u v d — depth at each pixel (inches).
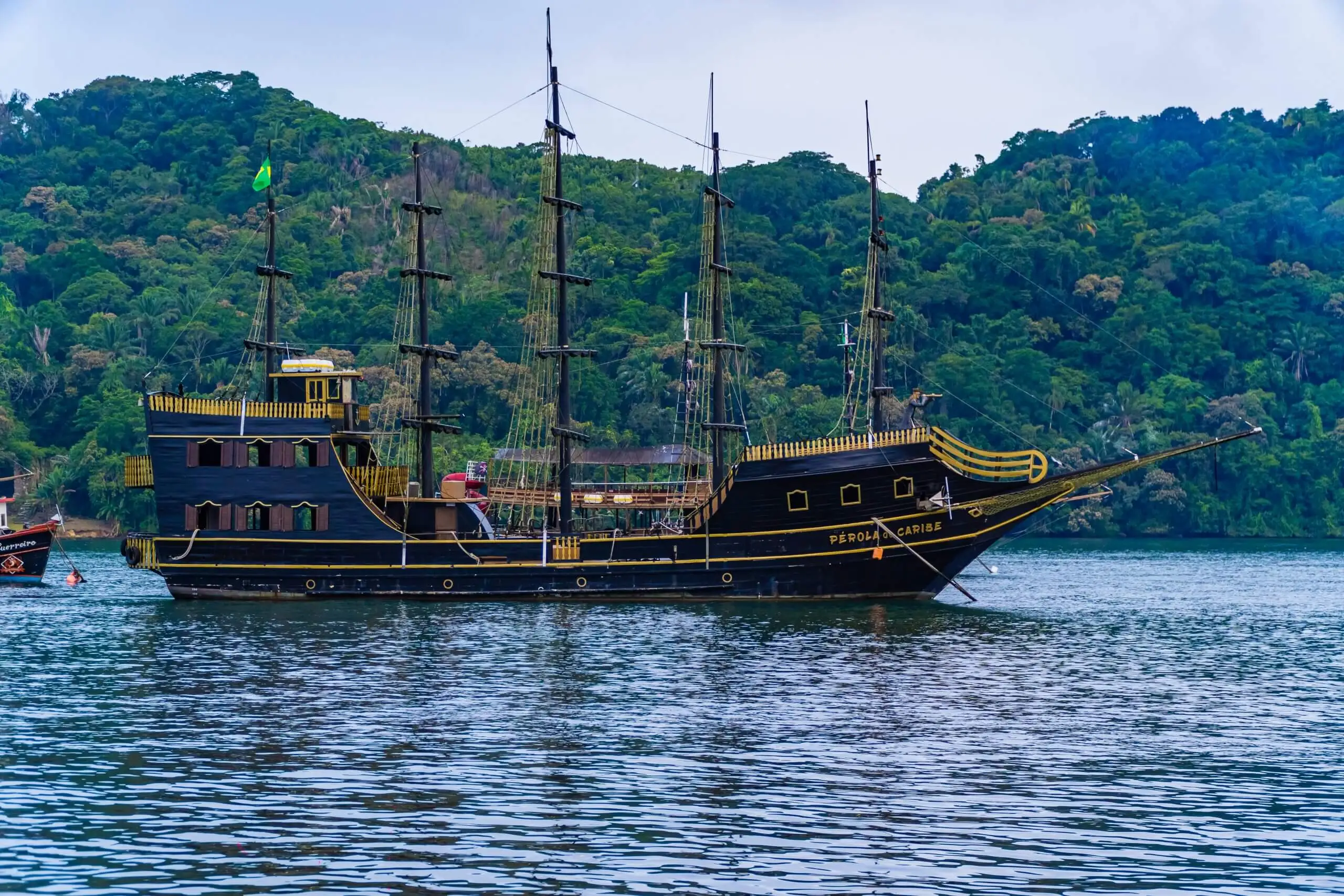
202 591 4505.4
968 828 1873.8
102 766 2155.5
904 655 3326.8
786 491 4355.3
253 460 4461.1
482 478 4795.8
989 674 3058.6
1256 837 1843.0
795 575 4397.1
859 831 1852.9
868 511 4362.7
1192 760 2245.3
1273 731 2472.9
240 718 2517.2
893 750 2287.2
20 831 1836.9
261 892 1632.6
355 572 4468.5
